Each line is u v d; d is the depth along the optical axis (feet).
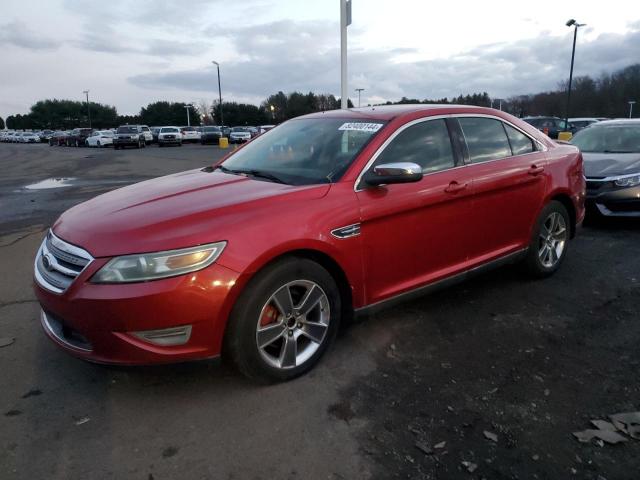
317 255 10.46
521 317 13.35
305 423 9.09
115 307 8.66
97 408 9.61
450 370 10.78
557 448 8.36
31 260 19.06
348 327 12.80
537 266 15.64
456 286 15.61
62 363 11.23
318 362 11.02
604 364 10.95
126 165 67.31
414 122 12.54
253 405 9.63
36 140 235.81
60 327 9.88
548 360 11.14
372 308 11.56
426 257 12.38
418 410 9.41
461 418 9.15
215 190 11.03
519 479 7.70
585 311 13.69
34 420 9.25
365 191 11.10
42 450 8.45
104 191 38.99
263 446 8.51
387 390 10.07
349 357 11.35
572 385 10.17
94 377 10.66
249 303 9.44
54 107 399.03
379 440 8.61
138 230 9.12
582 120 105.91
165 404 9.70
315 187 10.74
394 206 11.37
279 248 9.56
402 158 12.00
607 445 8.43
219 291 9.00
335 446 8.48
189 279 8.80
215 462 8.16
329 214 10.41
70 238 9.59
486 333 12.46
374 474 7.84
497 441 8.54
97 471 7.98
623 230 22.71
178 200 10.48
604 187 22.63
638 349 11.59
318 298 10.48
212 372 10.77
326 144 12.45
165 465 8.11
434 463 8.05
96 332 8.87
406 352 11.56
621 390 9.98
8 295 15.37
